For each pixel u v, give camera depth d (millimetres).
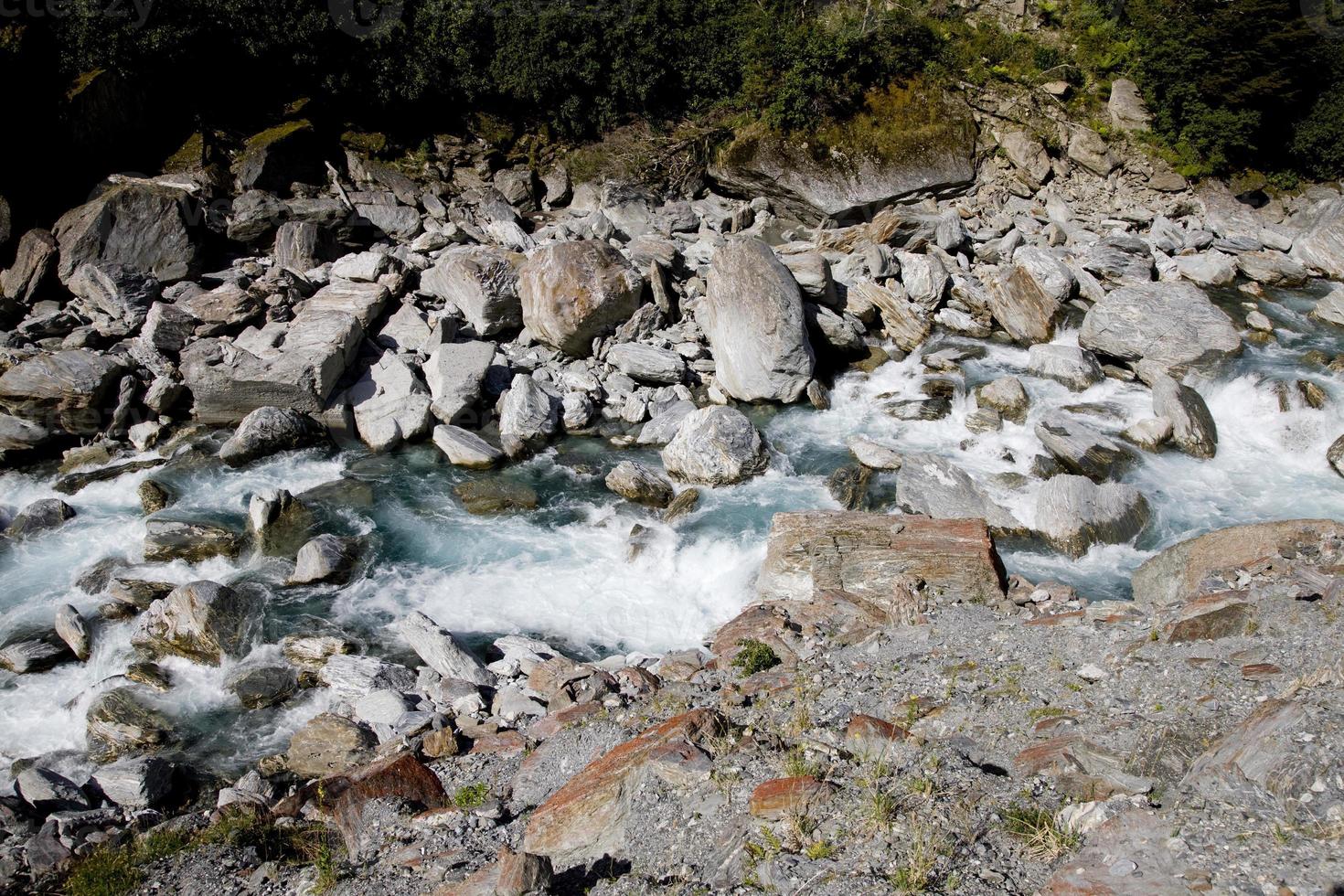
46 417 20672
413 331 23922
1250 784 7781
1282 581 12539
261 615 15570
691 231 32531
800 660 12820
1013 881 7383
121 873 10328
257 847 10578
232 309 23031
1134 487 18203
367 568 17266
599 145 34250
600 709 12289
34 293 23844
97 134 27250
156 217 24953
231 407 21547
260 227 26594
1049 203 34031
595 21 33812
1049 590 14594
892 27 35375
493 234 28547
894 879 7508
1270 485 19188
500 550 17938
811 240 31234
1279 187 35562
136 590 16203
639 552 17500
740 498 19141
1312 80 34781
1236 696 9641
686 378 23500
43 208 26375
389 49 31562
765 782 9148
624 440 21625
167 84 29359
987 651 12008
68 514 18609
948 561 14586
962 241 29531
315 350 21703
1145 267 28531
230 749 13305
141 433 21172
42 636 15414
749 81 34719
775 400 22734
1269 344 24766
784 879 7836
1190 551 14297
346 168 30984
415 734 12766
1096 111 35969
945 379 23250
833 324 23938
